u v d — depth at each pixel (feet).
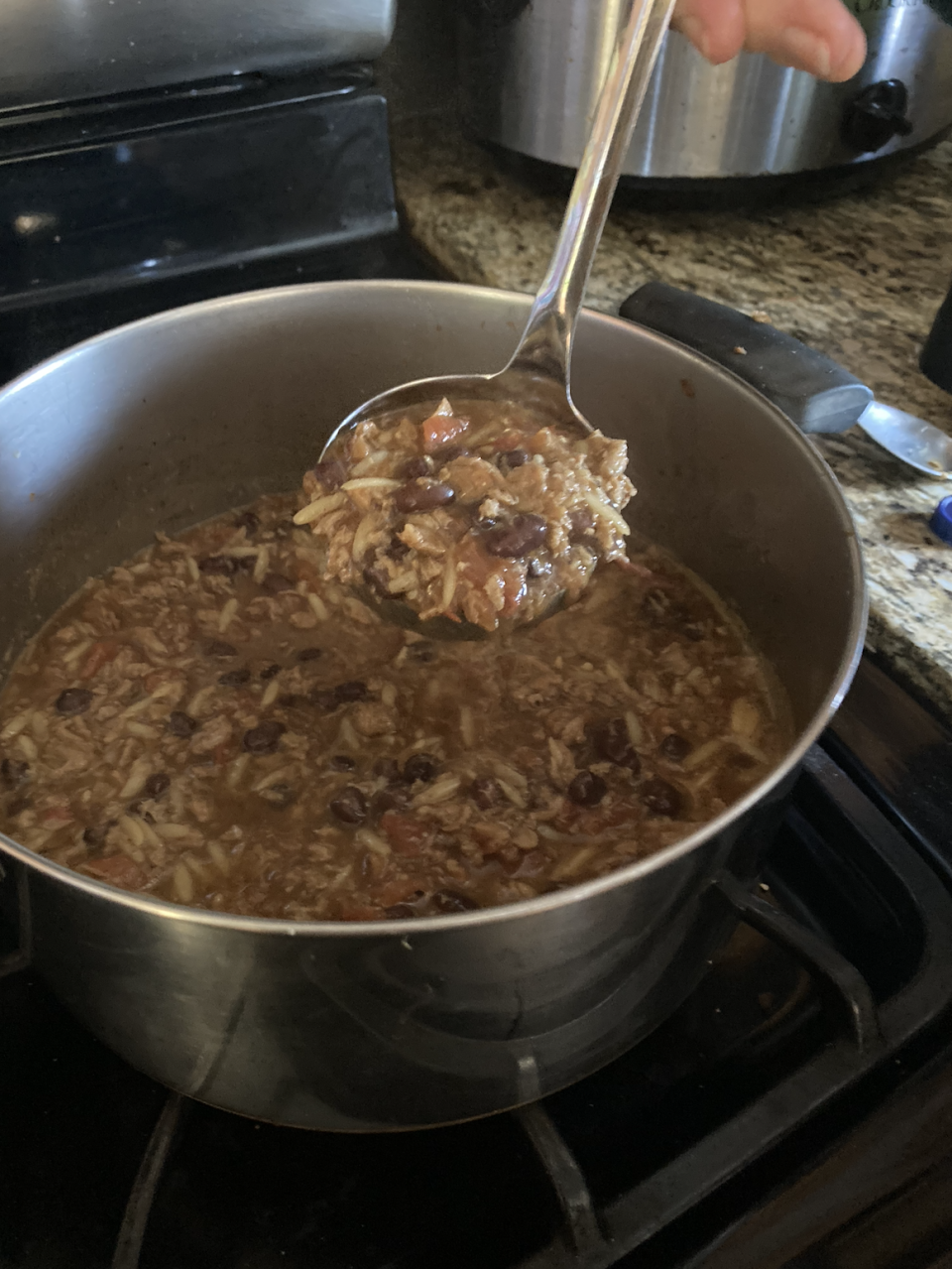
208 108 1.10
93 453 1.05
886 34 1.20
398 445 0.93
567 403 0.92
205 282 1.18
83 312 1.13
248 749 0.97
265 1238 0.67
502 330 1.06
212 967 0.55
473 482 0.86
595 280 1.29
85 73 1.01
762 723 0.99
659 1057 0.78
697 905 0.64
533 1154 0.70
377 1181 0.71
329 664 1.07
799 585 0.93
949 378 1.11
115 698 1.03
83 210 1.08
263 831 0.91
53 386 0.97
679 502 1.10
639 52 0.78
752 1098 0.71
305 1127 0.69
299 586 1.16
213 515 1.23
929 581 0.93
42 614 1.09
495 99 1.34
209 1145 0.72
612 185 0.83
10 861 0.55
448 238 1.34
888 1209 0.68
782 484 0.93
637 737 0.98
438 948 0.53
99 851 0.89
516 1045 0.63
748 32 1.04
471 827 0.89
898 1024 0.72
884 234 1.41
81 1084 0.75
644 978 0.65
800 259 1.36
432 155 1.53
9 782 0.95
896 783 0.90
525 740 0.98
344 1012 0.57
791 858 0.91
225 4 1.02
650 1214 0.64
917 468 1.03
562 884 0.85
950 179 1.55
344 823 0.90
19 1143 0.71
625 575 1.15
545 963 0.57
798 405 0.99
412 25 1.48
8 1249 0.66
